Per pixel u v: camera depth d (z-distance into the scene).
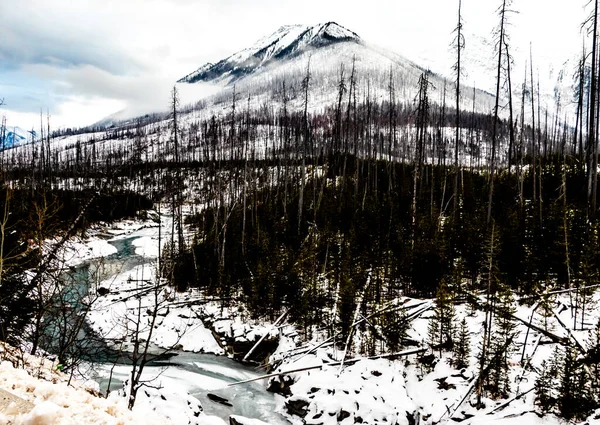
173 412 18.41
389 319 25.94
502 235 29.27
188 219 65.81
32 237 14.43
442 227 36.09
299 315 31.06
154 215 69.38
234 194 62.75
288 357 27.55
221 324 31.94
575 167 41.84
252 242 43.09
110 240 54.34
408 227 38.16
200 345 30.50
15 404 4.24
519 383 20.94
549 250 27.91
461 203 42.12
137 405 17.97
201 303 35.75
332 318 30.06
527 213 34.22
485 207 37.97
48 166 70.44
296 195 61.09
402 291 33.12
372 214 41.62
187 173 83.50
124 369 24.06
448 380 22.23
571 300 24.38
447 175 52.84
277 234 45.88
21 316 14.41
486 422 18.81
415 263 31.44
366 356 25.66
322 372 24.20
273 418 21.89
